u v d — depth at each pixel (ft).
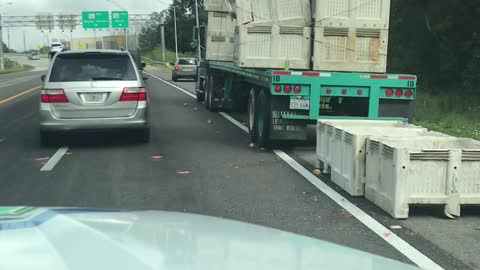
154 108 65.57
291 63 35.09
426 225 19.89
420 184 20.66
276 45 34.88
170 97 83.46
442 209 21.04
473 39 69.92
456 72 76.07
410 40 86.22
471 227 19.74
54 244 6.22
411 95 34.65
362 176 23.76
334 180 26.45
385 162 21.39
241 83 50.62
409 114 34.99
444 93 74.79
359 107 35.68
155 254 6.38
